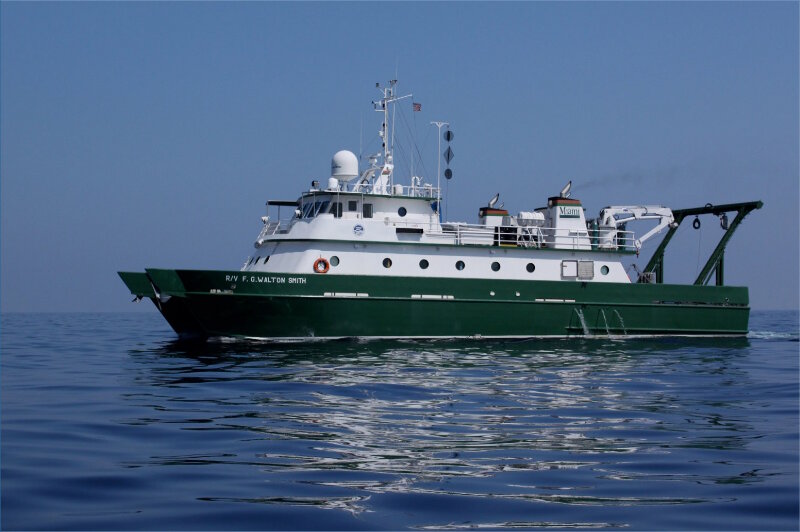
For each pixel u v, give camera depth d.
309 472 11.26
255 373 22.53
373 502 9.84
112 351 31.70
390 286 32.28
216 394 18.66
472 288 33.47
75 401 17.88
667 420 15.51
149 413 16.11
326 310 31.42
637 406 17.27
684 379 22.20
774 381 21.70
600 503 9.85
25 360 28.14
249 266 33.62
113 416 15.80
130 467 11.58
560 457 12.25
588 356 28.52
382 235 32.59
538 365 25.38
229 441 13.34
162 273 30.22
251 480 10.84
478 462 11.90
